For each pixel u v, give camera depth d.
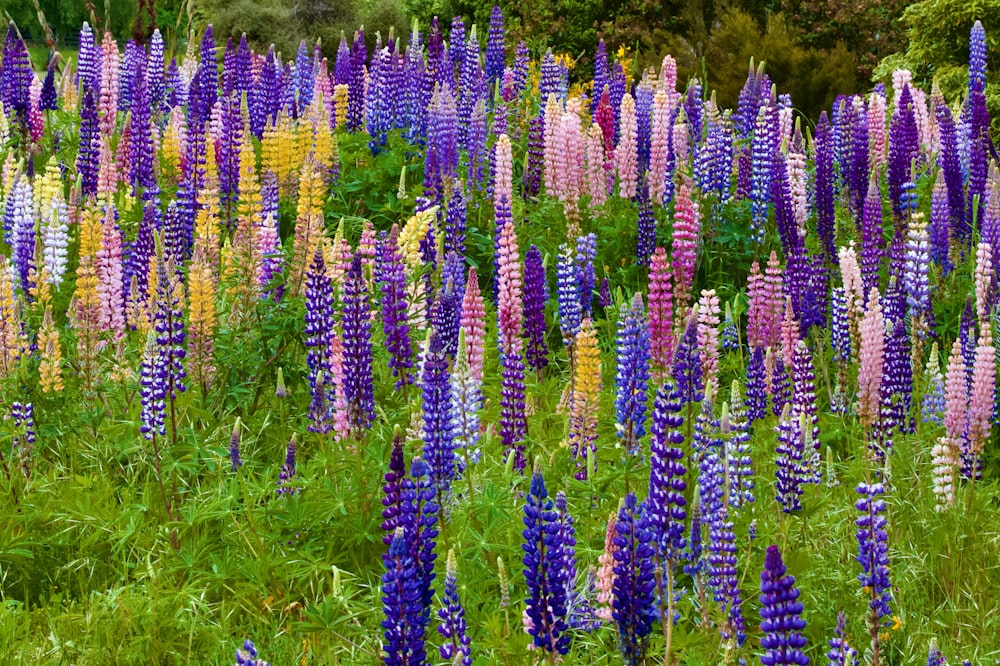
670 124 12.52
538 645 4.84
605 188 12.05
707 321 8.36
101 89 13.80
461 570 5.98
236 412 8.32
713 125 12.02
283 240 11.50
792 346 8.94
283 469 6.86
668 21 28.64
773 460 7.49
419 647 4.70
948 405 7.43
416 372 8.04
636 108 13.12
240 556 6.45
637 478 6.97
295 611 6.22
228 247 9.88
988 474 8.05
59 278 9.85
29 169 11.23
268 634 5.95
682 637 5.18
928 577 6.63
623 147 11.83
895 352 8.00
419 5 33.34
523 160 12.94
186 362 8.16
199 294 8.12
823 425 8.75
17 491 7.06
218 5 32.97
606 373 9.08
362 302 7.20
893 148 11.53
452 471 6.22
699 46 26.30
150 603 5.89
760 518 6.72
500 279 8.02
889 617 5.96
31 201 10.18
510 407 7.36
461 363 6.55
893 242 9.42
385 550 6.53
